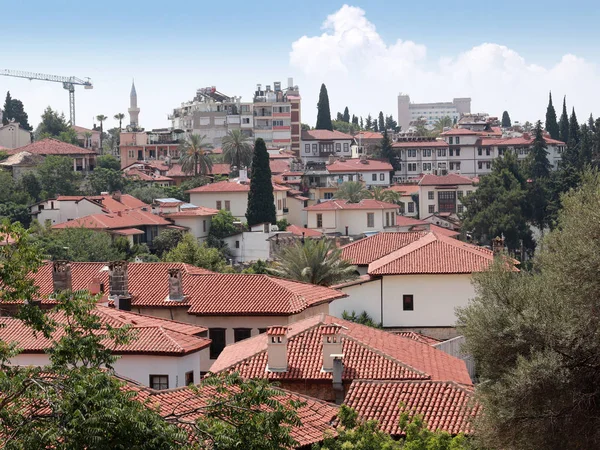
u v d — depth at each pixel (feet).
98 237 388.16
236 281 209.67
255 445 77.10
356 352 145.69
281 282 214.69
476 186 634.43
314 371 143.23
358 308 257.34
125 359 158.30
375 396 127.44
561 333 114.21
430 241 269.23
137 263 220.43
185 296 205.87
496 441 112.78
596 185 125.59
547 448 111.34
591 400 113.19
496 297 121.49
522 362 111.24
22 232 85.15
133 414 73.26
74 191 568.41
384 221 513.86
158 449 73.36
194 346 160.97
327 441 103.81
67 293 83.51
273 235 467.52
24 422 74.02
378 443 103.96
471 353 122.21
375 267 260.42
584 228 117.70
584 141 636.89
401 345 159.94
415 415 115.44
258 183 504.84
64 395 74.74
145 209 498.69
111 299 201.26
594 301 114.93
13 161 590.14
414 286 255.29
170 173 650.02
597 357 114.42
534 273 131.54
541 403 111.65
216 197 544.21
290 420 81.10
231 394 82.94
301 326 160.25
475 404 123.13
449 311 254.27
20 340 155.74
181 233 452.35
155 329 162.91
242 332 201.36
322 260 264.72
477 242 529.04
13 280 83.41
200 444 76.54
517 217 518.37
